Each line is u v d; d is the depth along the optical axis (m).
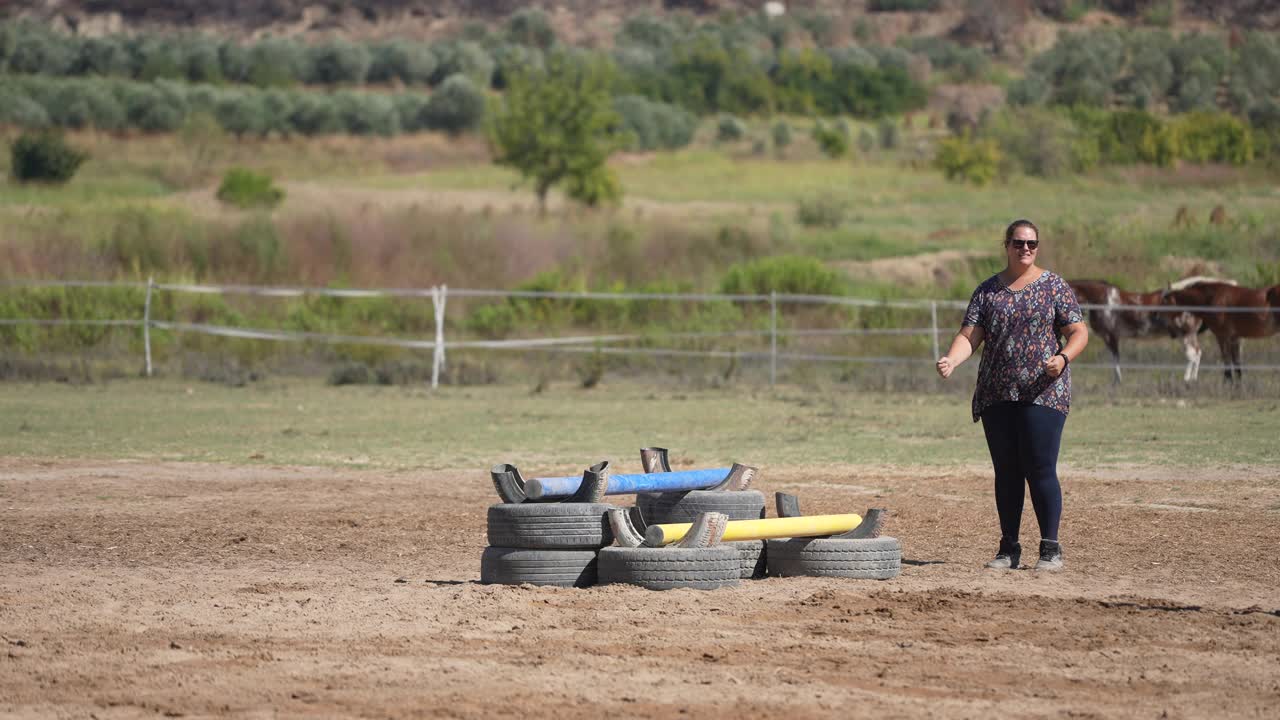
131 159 171.88
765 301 81.69
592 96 137.75
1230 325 62.66
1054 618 18.77
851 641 17.31
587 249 95.44
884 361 69.06
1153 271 83.62
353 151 190.38
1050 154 157.00
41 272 82.62
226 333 68.50
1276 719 13.91
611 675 15.47
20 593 20.62
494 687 14.94
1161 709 14.23
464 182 159.00
